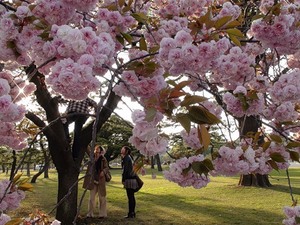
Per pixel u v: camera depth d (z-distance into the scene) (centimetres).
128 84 193
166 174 255
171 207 1020
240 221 825
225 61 256
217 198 1188
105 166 859
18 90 251
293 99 267
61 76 169
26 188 286
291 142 254
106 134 2273
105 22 233
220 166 256
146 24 259
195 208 1000
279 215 886
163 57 200
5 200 279
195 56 194
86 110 669
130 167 867
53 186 1700
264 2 262
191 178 255
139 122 181
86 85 174
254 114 262
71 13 211
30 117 666
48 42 181
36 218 245
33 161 1752
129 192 870
